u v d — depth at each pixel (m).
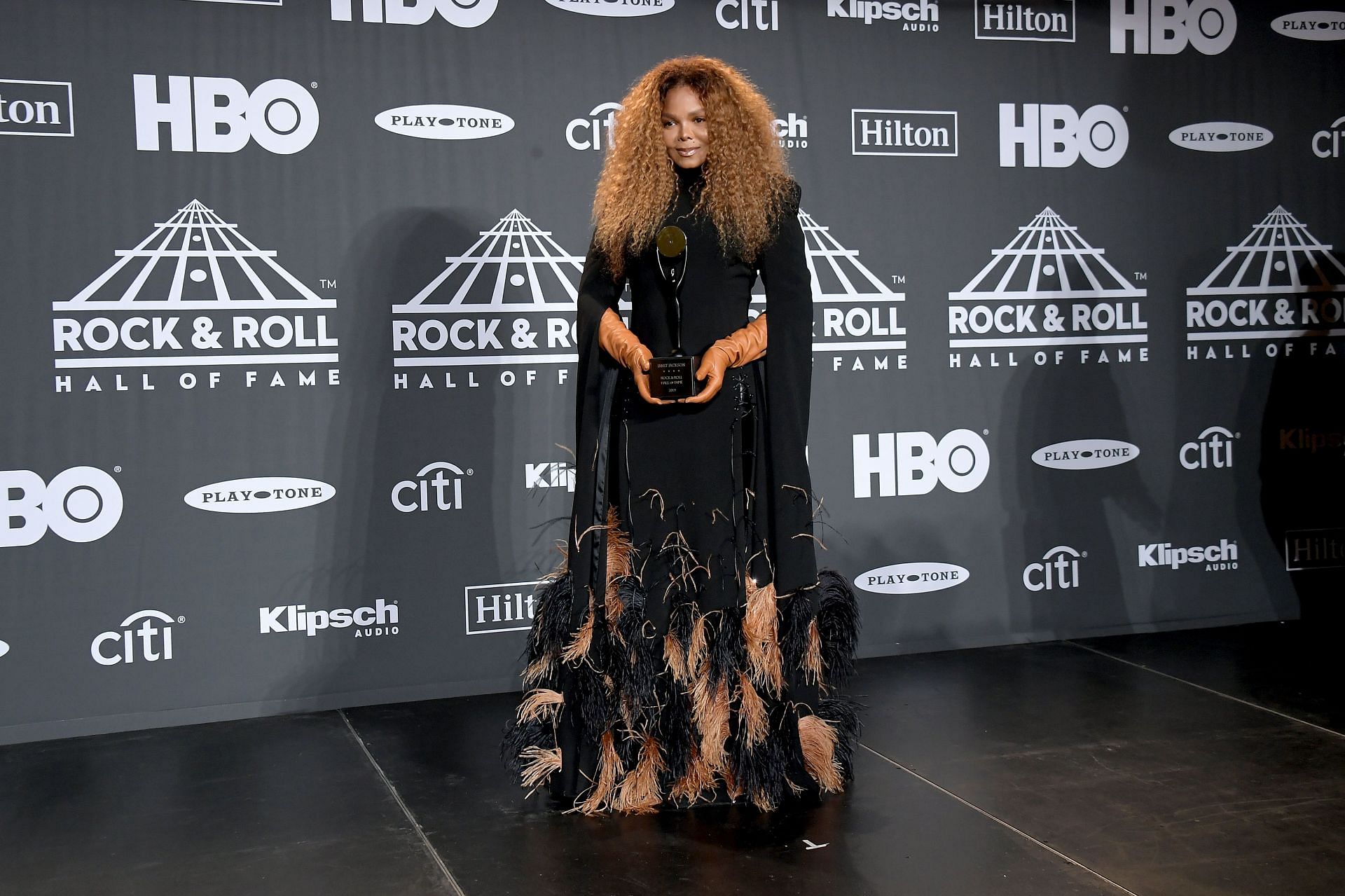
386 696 3.62
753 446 2.63
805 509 2.60
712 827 2.54
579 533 2.61
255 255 3.48
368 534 3.60
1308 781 2.74
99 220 3.37
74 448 3.38
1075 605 4.17
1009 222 4.05
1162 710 3.32
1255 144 4.24
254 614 3.52
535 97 3.66
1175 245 4.20
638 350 2.54
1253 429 4.28
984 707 3.38
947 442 4.03
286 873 2.36
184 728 3.42
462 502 3.66
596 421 2.63
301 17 3.49
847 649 2.70
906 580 4.01
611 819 2.61
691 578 2.59
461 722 3.39
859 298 3.93
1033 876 2.26
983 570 4.08
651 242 2.61
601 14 3.71
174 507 3.45
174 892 2.29
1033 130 4.06
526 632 3.73
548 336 3.70
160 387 3.43
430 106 3.59
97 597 3.41
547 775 2.69
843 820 2.56
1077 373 4.13
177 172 3.42
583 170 3.71
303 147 3.51
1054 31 4.06
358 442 3.58
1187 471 4.23
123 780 2.96
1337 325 4.33
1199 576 4.27
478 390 3.66
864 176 3.93
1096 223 4.12
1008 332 4.07
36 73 3.31
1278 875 2.25
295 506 3.54
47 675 3.38
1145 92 4.15
